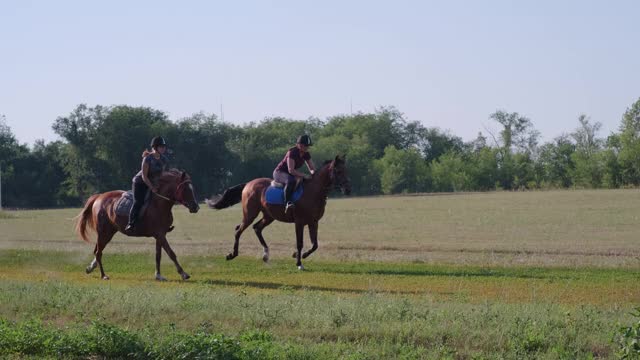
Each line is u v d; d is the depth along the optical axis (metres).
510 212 45.59
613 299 16.48
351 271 21.59
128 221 20.11
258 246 28.59
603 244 27.77
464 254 25.50
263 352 10.47
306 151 21.91
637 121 97.44
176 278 20.55
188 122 95.69
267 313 12.86
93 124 90.75
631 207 47.00
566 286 18.34
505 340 11.38
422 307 13.62
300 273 21.25
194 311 13.27
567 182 107.00
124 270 22.42
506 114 122.56
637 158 95.50
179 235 34.22
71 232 37.91
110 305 13.77
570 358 10.38
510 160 109.44
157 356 10.69
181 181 19.62
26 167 96.12
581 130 108.62
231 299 14.38
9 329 11.57
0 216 53.72
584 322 12.20
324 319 12.45
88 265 23.34
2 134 98.25
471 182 107.62
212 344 10.62
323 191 21.44
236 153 97.88
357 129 129.50
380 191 105.56
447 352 10.75
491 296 16.80
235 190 23.69
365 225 38.78
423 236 32.28
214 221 43.72
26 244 30.77
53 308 13.87
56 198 94.12
